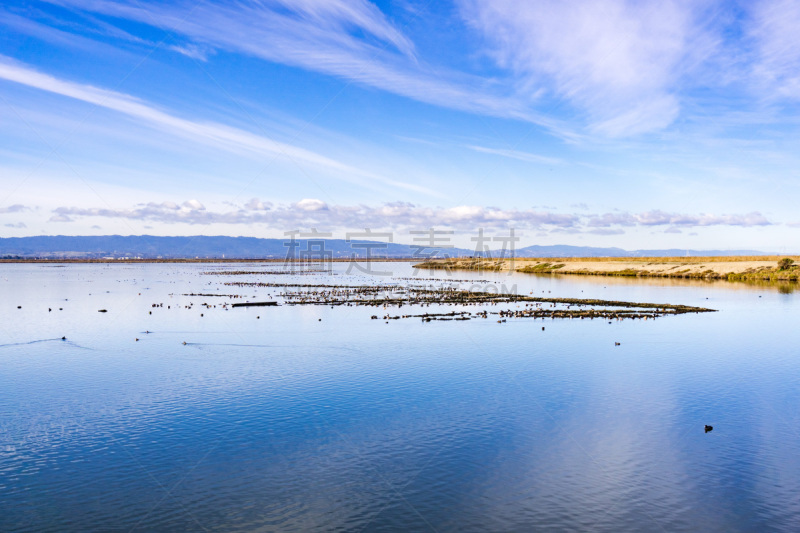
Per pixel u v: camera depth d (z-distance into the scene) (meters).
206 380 32.47
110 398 28.78
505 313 63.00
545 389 30.66
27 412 26.53
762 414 26.45
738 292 93.62
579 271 174.12
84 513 17.12
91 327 53.09
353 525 16.45
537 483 19.16
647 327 53.56
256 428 24.39
